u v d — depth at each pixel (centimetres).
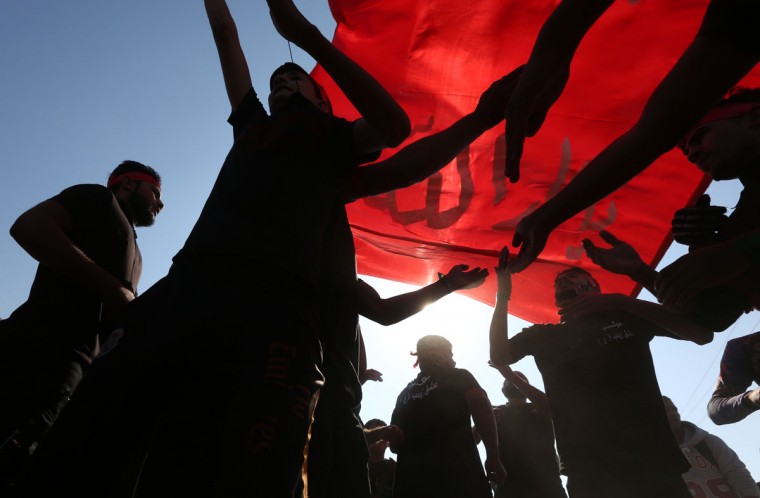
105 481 119
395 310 259
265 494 108
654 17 327
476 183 370
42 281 208
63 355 199
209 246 134
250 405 115
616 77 339
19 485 117
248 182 148
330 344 191
